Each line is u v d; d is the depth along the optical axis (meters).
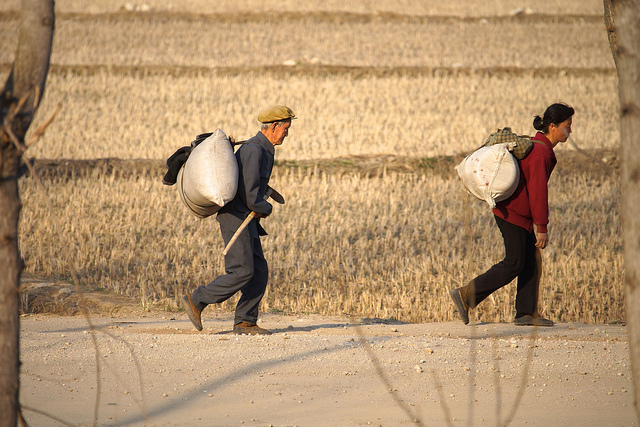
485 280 21.89
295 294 28.47
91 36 102.06
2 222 8.83
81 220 37.94
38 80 8.85
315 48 99.62
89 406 13.87
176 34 106.12
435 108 70.06
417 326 22.86
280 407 13.92
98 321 23.70
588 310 25.94
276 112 19.59
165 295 27.89
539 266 22.34
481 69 86.19
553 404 14.21
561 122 21.09
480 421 13.05
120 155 52.88
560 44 104.44
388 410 13.76
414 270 31.12
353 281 30.09
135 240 35.34
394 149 55.06
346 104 70.94
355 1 135.50
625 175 8.20
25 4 8.76
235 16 118.19
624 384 15.66
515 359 17.58
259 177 19.39
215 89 76.19
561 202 43.16
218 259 32.44
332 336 20.17
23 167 9.75
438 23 118.25
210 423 12.92
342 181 47.41
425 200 43.56
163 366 16.72
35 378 15.64
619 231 37.81
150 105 69.62
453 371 16.48
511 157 20.59
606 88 79.00
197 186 18.36
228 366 16.73
